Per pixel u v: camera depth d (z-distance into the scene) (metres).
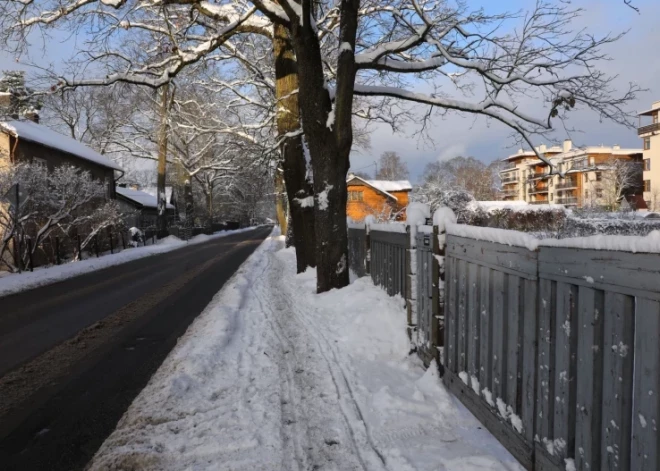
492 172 77.12
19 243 17.86
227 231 67.81
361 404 4.25
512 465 3.05
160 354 6.28
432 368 4.70
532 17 8.62
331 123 8.77
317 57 8.70
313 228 12.63
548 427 2.67
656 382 1.85
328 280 9.07
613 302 2.11
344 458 3.41
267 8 9.12
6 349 6.93
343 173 9.05
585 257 2.28
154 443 3.70
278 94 12.49
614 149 59.44
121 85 11.92
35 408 4.64
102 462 3.46
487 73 9.03
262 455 3.48
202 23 10.80
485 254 3.55
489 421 3.52
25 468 3.51
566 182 60.59
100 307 10.02
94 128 30.17
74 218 22.00
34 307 10.38
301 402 4.42
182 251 27.05
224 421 4.04
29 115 29.75
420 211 5.62
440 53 9.60
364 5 11.23
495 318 3.41
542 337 2.73
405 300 6.11
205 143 34.66
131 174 73.44
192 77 15.71
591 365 2.26
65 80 10.01
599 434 2.24
